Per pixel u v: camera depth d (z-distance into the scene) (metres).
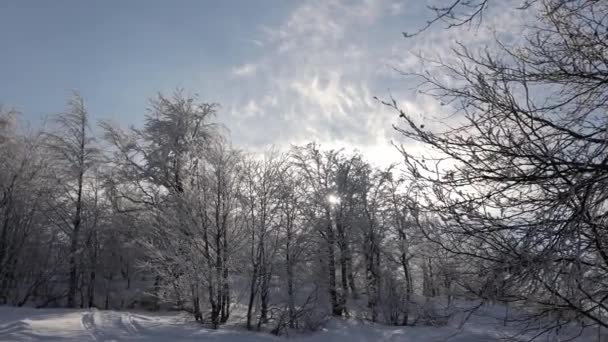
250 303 17.28
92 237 28.39
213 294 16.92
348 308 22.77
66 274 28.67
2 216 25.81
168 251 17.45
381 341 15.34
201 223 17.44
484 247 3.72
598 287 3.41
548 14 3.71
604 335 3.59
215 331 15.27
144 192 25.86
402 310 18.94
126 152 26.94
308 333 17.23
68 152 27.14
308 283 19.48
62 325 14.47
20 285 27.73
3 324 14.25
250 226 17.84
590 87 3.88
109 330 14.26
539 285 3.16
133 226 25.91
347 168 23.19
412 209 3.88
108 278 31.92
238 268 17.62
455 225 3.75
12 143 26.28
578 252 2.87
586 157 3.39
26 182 25.77
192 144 21.39
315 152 23.94
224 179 17.64
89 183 28.05
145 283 33.16
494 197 3.72
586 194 2.95
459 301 3.98
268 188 18.00
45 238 28.17
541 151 3.50
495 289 3.45
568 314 3.62
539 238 3.06
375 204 21.89
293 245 18.38
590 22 3.88
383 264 21.02
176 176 24.31
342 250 22.53
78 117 27.61
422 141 3.75
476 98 3.81
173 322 16.72
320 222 20.89
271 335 15.78
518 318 3.80
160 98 27.39
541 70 3.94
